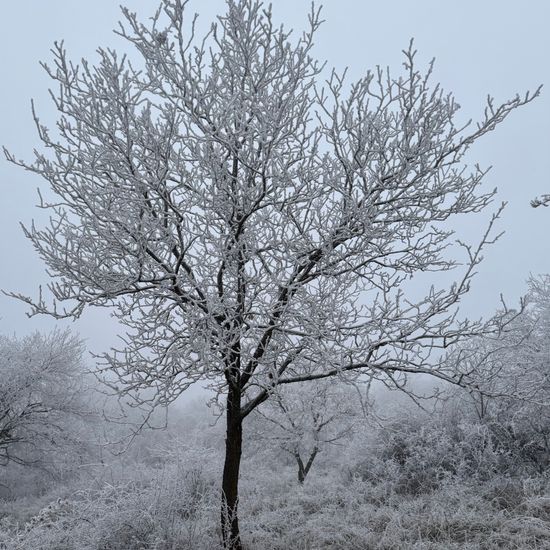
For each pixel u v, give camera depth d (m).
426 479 8.09
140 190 4.88
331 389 10.45
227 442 5.91
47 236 4.97
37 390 12.57
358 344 5.23
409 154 5.04
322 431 11.40
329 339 4.95
